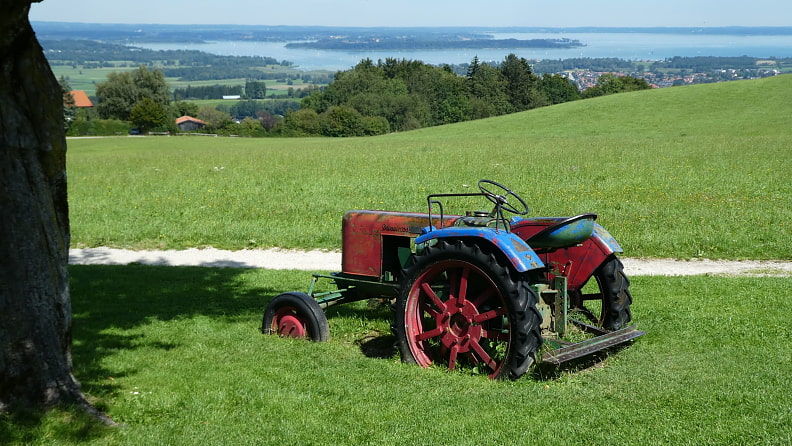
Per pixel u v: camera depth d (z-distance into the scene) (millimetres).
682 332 7512
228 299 10562
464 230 6316
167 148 51281
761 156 28781
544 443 4688
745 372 6066
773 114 50406
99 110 122750
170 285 11703
